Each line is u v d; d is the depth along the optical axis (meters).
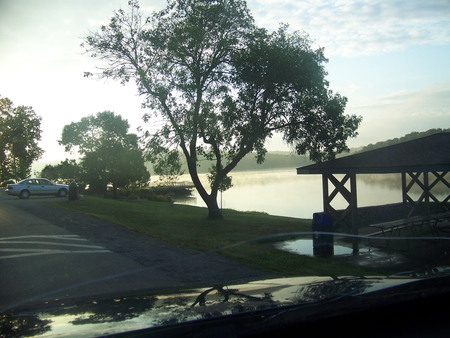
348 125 17.92
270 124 18.12
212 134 16.78
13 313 2.49
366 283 3.06
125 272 7.86
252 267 8.42
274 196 44.81
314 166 12.69
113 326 2.09
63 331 2.03
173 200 58.53
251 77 16.38
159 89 16.47
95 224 15.10
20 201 26.83
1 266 8.32
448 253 9.62
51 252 9.80
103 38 17.52
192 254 9.77
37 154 83.88
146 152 17.88
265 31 17.92
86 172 55.34
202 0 17.44
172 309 2.44
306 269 8.25
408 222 11.50
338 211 13.40
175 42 16.58
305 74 16.77
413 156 10.93
